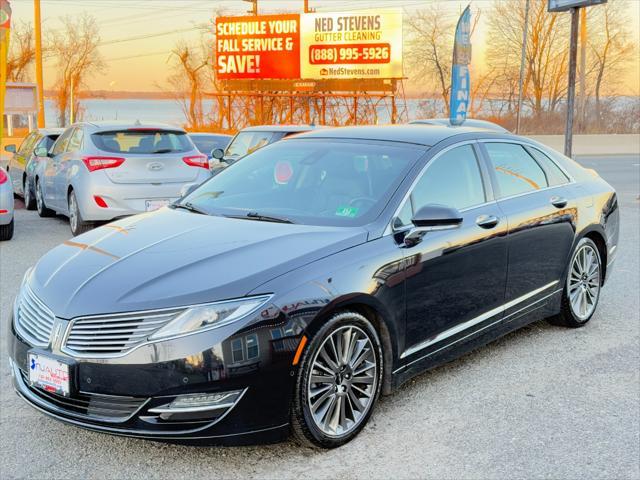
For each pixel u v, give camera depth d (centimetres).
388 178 418
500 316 468
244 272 335
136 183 910
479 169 465
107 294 331
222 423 319
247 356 317
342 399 355
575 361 482
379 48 4016
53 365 329
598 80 4806
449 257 414
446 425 381
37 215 1206
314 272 344
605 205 571
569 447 356
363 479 325
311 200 425
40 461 342
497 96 4966
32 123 3566
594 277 564
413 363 402
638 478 325
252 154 510
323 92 4166
